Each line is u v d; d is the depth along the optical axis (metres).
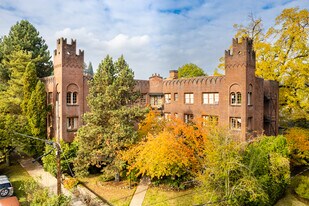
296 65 33.62
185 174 23.31
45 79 36.22
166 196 21.94
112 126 23.61
